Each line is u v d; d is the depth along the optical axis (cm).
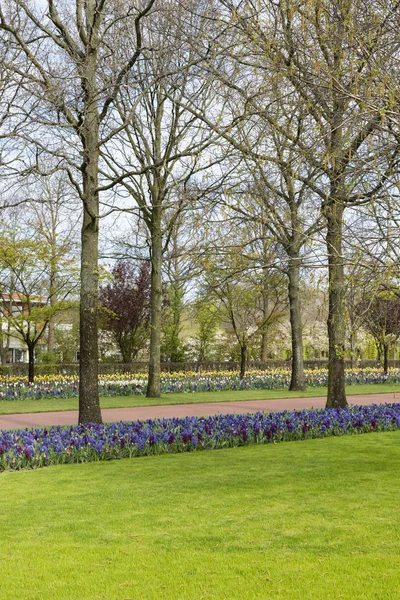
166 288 3694
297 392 2678
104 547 602
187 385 2797
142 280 3753
